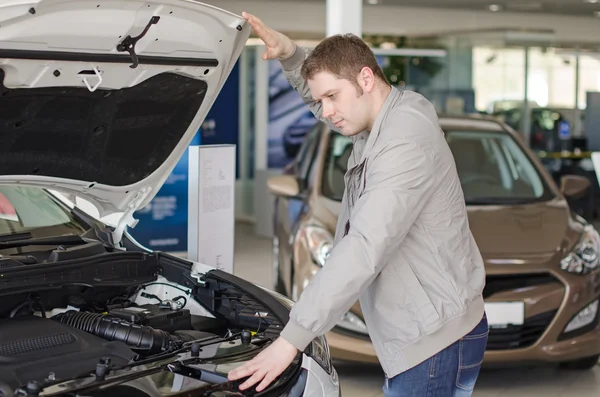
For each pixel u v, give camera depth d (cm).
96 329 247
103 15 229
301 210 485
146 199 312
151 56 249
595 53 1239
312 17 1250
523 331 424
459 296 226
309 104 308
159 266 305
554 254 438
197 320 282
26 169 267
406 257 225
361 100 227
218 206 389
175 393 207
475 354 233
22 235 295
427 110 228
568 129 1216
